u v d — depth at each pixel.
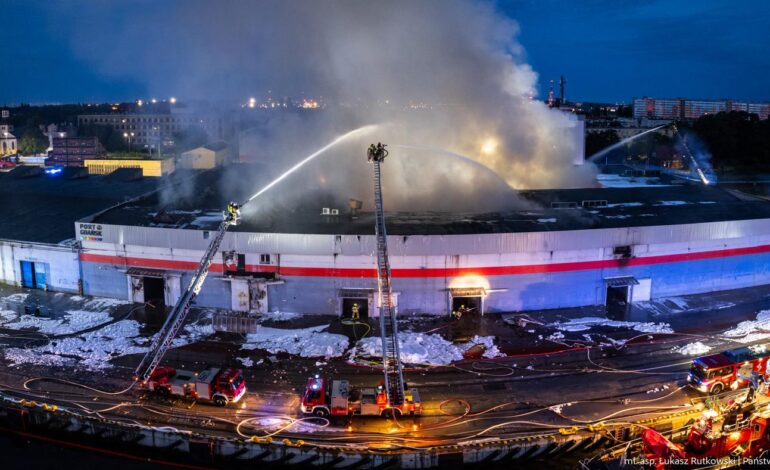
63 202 56.84
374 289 37.88
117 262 40.91
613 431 25.00
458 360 32.25
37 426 26.59
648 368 31.27
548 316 38.22
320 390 26.78
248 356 32.75
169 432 24.78
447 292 37.97
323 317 38.03
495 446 23.92
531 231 38.84
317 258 37.84
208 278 39.12
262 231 38.91
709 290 42.50
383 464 23.45
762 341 34.53
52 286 43.19
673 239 40.66
